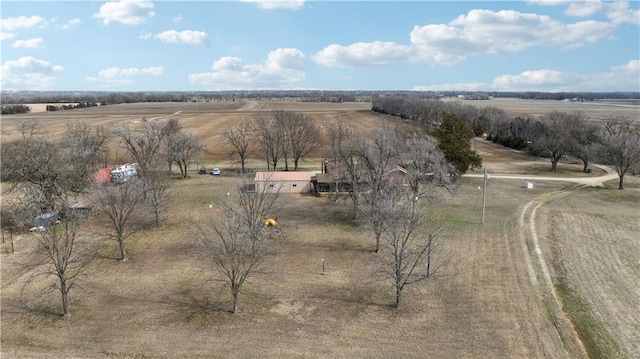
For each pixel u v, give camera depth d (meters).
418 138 64.38
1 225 49.19
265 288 35.25
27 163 53.59
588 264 40.16
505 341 28.27
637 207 58.03
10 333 29.12
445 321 30.52
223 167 88.12
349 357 26.70
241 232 36.16
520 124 124.44
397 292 32.34
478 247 43.50
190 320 30.69
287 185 65.62
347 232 47.75
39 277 36.94
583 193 65.75
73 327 29.86
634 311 32.22
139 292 34.62
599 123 107.00
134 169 72.56
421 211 41.84
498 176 77.81
